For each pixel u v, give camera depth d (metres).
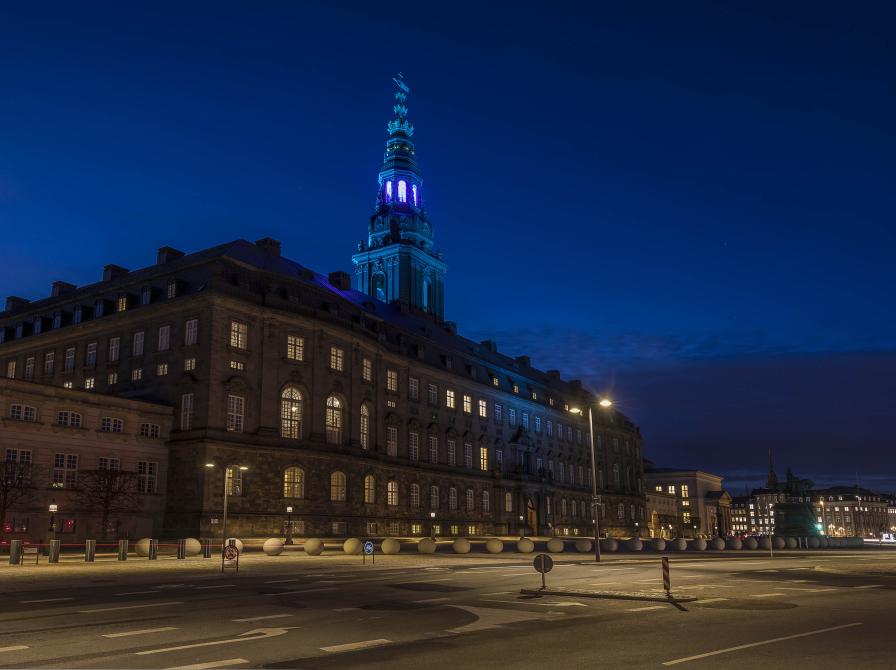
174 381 68.25
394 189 147.88
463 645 16.41
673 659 14.77
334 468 75.31
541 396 127.12
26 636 17.39
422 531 91.25
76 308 79.12
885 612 21.78
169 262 77.81
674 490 187.88
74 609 22.11
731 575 36.09
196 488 64.06
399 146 150.75
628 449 151.88
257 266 74.38
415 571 37.91
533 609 22.39
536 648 16.02
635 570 38.91
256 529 66.62
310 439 73.31
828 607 22.97
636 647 16.08
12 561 40.09
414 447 93.25
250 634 17.80
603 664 14.34
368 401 82.88
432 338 105.06
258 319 71.00
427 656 15.17
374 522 81.06
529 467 118.38
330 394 76.75
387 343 89.88
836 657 14.92
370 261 141.50
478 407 108.62
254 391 69.44
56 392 59.94
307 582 31.38
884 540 174.12
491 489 107.94
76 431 60.62
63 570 36.84
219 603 23.78
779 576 35.75
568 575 35.22
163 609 22.20
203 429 64.94
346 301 85.69
